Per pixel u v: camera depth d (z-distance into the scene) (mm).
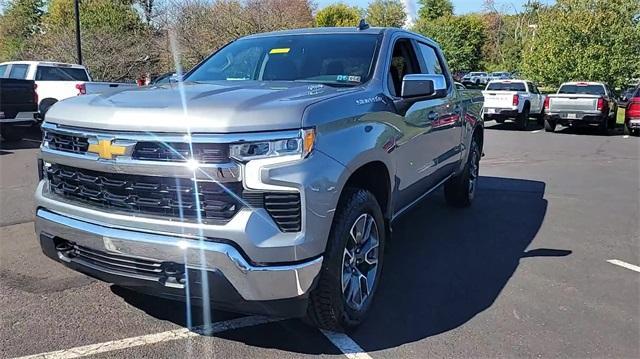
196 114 2826
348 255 3389
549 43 26156
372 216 3607
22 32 42938
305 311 3039
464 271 4691
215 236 2791
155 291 3008
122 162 2912
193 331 3518
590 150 13641
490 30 73062
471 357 3250
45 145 3361
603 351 3346
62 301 3916
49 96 14211
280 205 2838
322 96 3264
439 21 58625
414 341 3439
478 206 7137
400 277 4527
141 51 27984
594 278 4562
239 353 3252
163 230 2865
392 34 4637
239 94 3186
